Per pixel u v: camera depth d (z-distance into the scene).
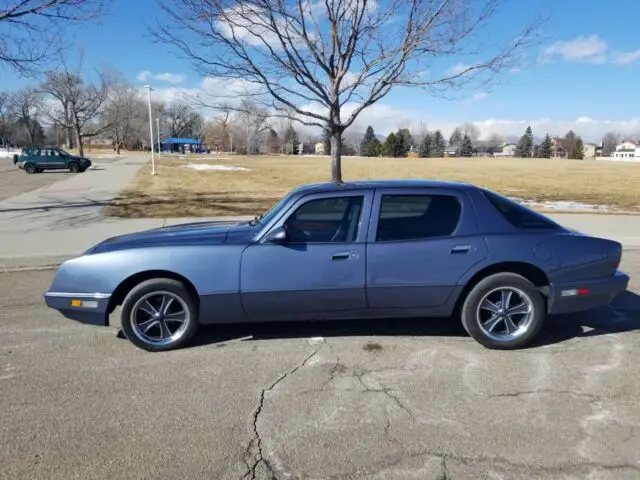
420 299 4.07
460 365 3.81
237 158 72.38
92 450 2.74
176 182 22.72
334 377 3.61
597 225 10.69
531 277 4.17
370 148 109.19
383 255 3.99
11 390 3.43
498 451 2.70
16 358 3.98
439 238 4.04
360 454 2.69
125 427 2.96
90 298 4.00
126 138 97.81
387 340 4.31
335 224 4.09
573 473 2.51
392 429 2.92
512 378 3.58
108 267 4.00
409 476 2.50
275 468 2.58
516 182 27.61
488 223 4.11
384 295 4.05
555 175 36.22
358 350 4.10
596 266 4.11
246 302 4.02
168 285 4.02
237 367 3.79
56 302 4.04
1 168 35.47
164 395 3.35
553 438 2.82
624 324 4.71
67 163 30.45
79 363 3.88
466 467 2.57
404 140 101.44
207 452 2.71
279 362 3.87
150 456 2.68
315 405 3.21
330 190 4.15
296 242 4.02
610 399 3.27
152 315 4.09
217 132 122.38
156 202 14.03
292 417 3.07
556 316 4.94
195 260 3.98
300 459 2.65
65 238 8.86
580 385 3.46
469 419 3.03
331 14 8.11
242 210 12.27
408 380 3.56
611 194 19.09
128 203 13.73
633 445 2.74
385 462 2.62
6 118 91.50
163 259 3.98
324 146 113.56
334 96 8.60
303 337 4.39
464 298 4.11
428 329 4.57
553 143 122.38
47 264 7.44
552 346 4.18
